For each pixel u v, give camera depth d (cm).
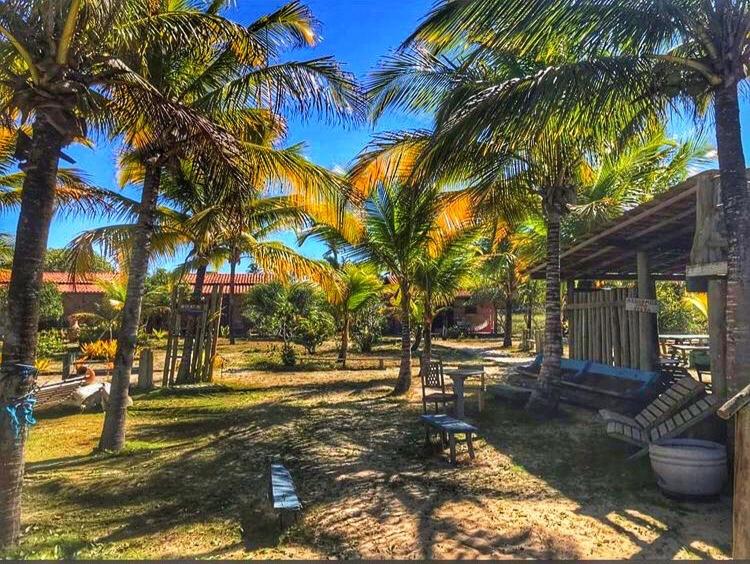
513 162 838
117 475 622
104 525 472
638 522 451
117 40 514
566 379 1002
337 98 730
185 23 582
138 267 771
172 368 1392
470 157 677
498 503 507
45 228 440
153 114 529
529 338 2588
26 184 434
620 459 614
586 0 489
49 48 422
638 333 876
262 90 734
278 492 463
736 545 320
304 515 486
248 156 711
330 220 988
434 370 912
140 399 1197
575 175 869
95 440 820
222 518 485
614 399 817
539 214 1037
